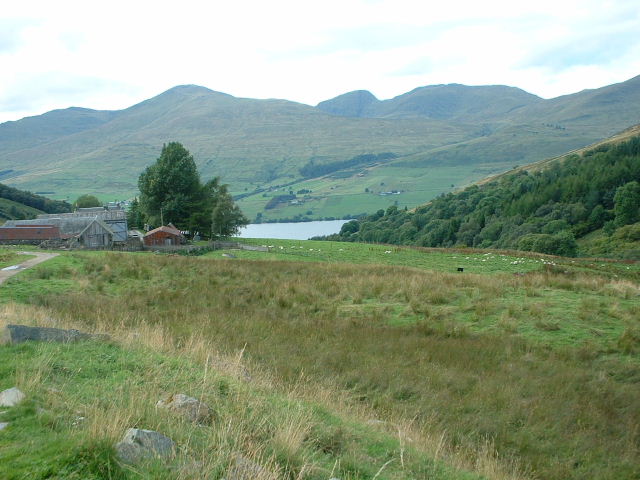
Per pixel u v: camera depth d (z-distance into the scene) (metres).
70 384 7.46
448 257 47.12
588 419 9.91
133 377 8.13
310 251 52.31
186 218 72.44
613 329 15.03
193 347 11.08
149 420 6.03
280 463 5.70
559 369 12.19
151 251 51.22
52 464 4.52
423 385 11.32
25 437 5.25
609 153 130.25
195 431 6.15
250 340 14.13
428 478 6.60
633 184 93.81
